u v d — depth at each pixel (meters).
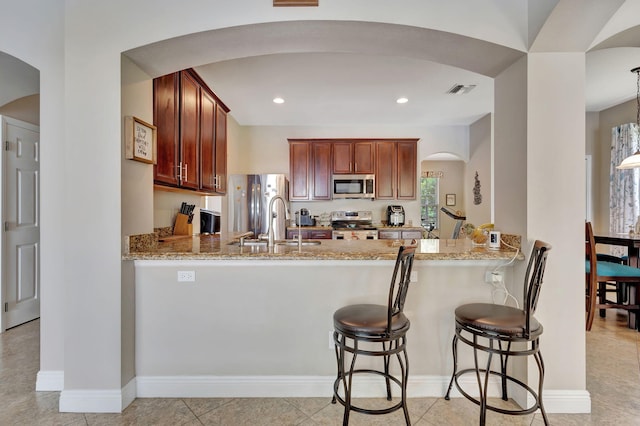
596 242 3.38
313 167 5.08
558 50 1.80
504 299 1.98
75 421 1.75
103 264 1.83
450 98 4.03
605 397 1.95
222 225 4.60
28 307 3.23
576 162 1.82
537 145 1.82
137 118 1.94
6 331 2.97
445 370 2.01
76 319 1.83
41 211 2.02
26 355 2.48
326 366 1.99
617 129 4.34
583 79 1.82
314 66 3.09
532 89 1.82
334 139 5.07
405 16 1.76
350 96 3.94
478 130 5.05
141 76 2.03
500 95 2.09
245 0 1.76
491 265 1.98
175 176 2.57
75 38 1.81
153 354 1.98
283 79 3.39
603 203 4.68
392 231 4.92
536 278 1.57
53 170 2.02
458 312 1.73
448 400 1.95
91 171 1.82
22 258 3.17
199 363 1.98
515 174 1.93
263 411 1.83
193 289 1.98
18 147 3.13
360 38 1.91
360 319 1.61
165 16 1.79
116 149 1.82
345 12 1.74
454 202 7.33
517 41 1.80
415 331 2.00
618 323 3.21
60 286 2.03
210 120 3.42
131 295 1.93
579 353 1.83
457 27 1.78
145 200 2.08
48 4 2.00
